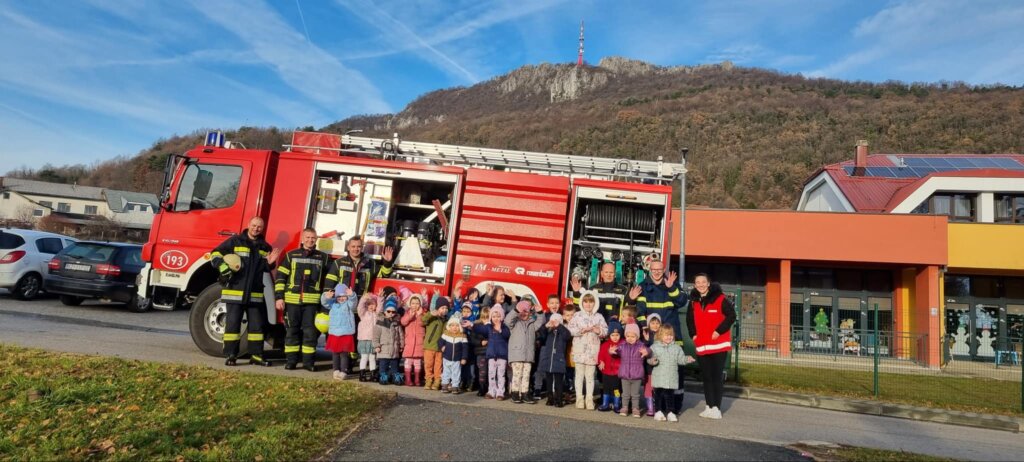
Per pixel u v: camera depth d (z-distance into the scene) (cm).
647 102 10238
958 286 2436
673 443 635
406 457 530
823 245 2206
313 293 912
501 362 830
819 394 1178
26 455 475
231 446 512
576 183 975
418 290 956
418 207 1006
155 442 511
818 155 6450
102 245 1475
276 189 993
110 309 1544
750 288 2433
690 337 873
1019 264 2181
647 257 948
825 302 2397
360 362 890
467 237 966
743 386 1187
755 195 5881
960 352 2400
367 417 638
